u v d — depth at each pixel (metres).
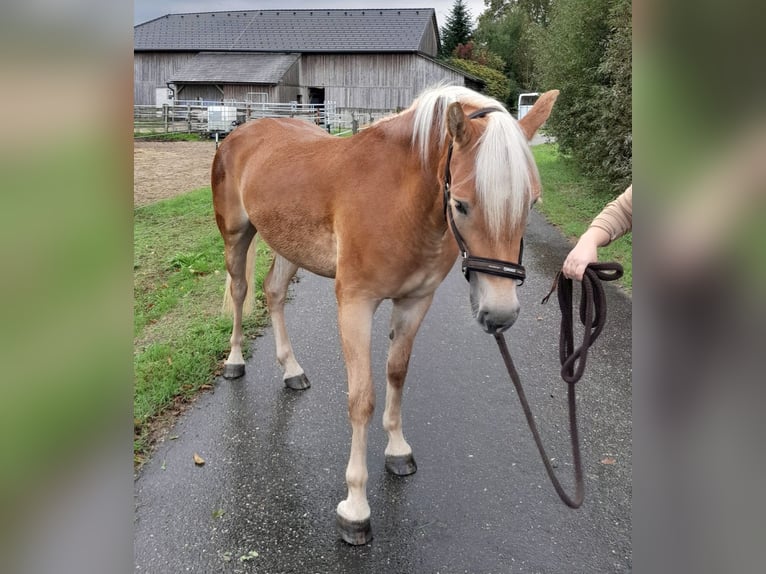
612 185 9.34
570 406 1.93
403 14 36.56
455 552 2.31
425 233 2.35
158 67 35.75
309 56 33.22
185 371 3.74
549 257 6.84
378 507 2.58
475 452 2.98
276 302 3.65
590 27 10.03
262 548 2.33
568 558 2.27
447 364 4.02
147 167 13.91
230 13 38.91
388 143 2.48
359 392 2.43
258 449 3.00
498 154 1.84
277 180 3.03
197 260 6.21
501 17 54.66
